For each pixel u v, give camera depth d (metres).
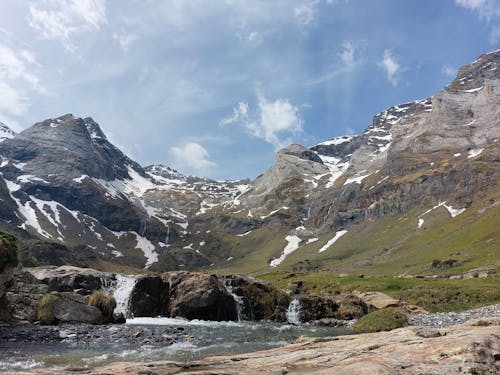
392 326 47.91
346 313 67.31
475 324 22.48
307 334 45.97
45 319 43.03
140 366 17.34
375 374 12.95
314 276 105.38
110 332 39.75
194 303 61.31
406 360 14.67
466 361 13.52
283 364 16.39
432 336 20.67
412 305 68.50
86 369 17.17
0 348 30.14
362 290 82.38
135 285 62.59
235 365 17.22
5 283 42.06
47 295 45.22
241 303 67.31
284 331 48.59
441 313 60.47
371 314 50.94
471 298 69.38
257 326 54.03
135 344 34.19
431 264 186.62
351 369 13.71
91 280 64.31
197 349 32.78
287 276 110.06
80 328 41.19
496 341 15.70
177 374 14.86
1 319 40.75
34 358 27.25
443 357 14.51
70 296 48.28
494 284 77.81
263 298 69.81
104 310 49.44
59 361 26.47
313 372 14.18
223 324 56.09
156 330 42.59
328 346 21.94
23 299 44.53
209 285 63.28
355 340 23.20
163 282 65.00
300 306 67.69
